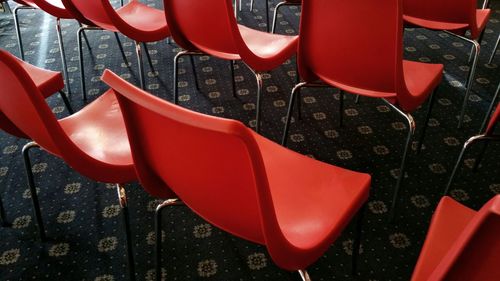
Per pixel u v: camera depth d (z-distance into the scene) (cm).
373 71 133
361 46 130
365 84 139
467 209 98
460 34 192
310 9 134
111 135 136
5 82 100
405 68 159
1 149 203
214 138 69
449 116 215
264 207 73
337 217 98
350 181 107
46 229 160
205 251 150
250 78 258
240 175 74
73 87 253
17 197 175
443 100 227
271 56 172
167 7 171
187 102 235
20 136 138
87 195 175
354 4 122
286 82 252
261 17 341
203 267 144
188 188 89
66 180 183
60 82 171
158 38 208
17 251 151
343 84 146
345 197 103
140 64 211
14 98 104
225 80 256
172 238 155
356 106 226
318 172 111
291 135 206
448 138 200
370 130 207
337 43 134
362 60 133
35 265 146
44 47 302
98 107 149
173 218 163
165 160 88
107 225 161
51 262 147
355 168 184
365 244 149
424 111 219
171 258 147
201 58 282
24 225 162
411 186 173
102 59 284
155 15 233
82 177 185
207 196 85
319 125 212
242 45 157
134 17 231
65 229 159
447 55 272
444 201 101
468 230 48
